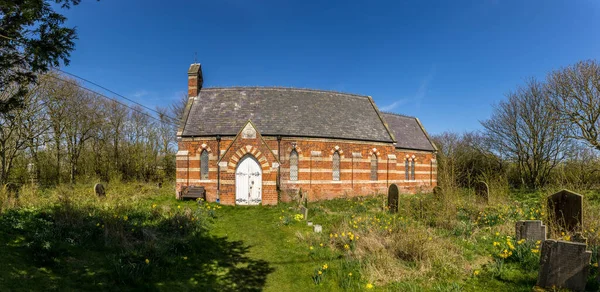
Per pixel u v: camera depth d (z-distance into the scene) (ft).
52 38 27.58
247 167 73.87
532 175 103.30
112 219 37.81
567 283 24.70
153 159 144.77
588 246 31.71
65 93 105.19
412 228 36.45
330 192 87.76
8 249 26.68
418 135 123.34
